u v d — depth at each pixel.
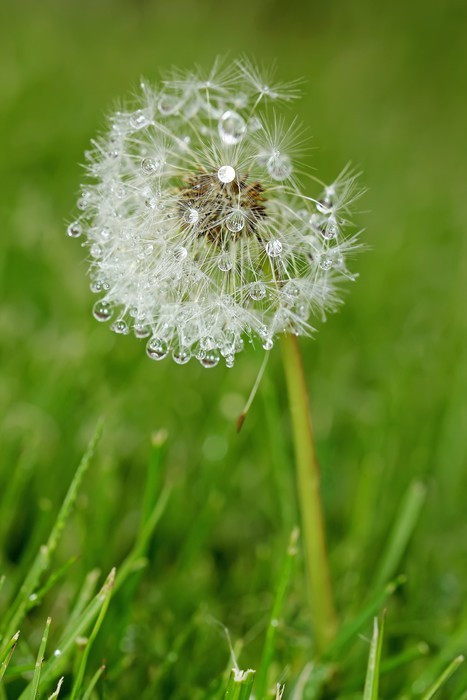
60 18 1.27
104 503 0.37
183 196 0.32
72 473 0.41
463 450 0.43
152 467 0.36
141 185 0.32
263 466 0.42
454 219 0.76
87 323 0.50
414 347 0.52
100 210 0.32
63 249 0.57
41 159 0.76
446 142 0.98
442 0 1.25
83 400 0.44
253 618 0.37
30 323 0.50
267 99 0.33
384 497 0.41
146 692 0.34
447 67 1.14
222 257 0.32
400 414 0.46
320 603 0.34
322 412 0.46
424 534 0.40
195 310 0.32
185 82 0.33
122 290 0.32
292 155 0.32
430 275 0.65
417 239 0.71
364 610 0.34
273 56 1.17
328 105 1.02
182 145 0.33
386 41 1.22
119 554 0.39
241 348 0.32
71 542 0.39
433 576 0.39
